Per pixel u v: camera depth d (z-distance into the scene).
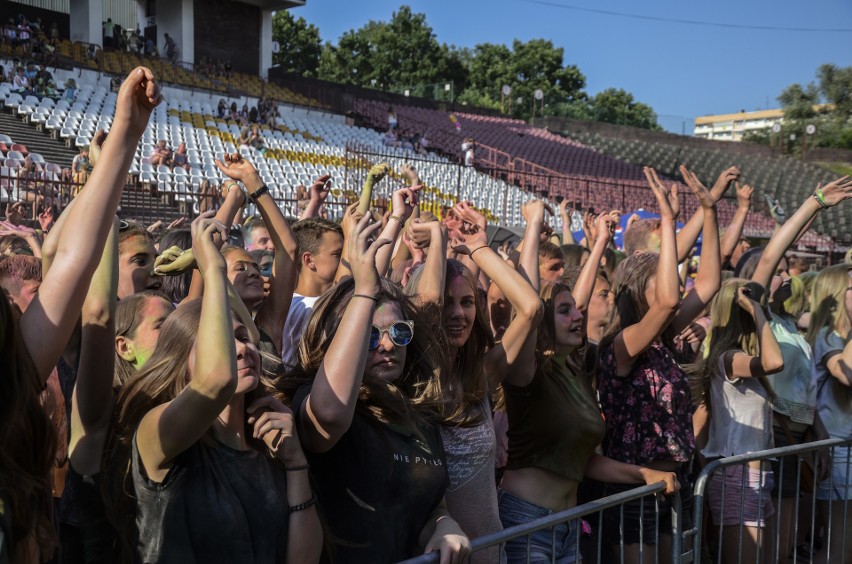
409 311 2.72
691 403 4.19
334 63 67.44
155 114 24.36
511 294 3.20
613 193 27.20
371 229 2.41
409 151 31.19
